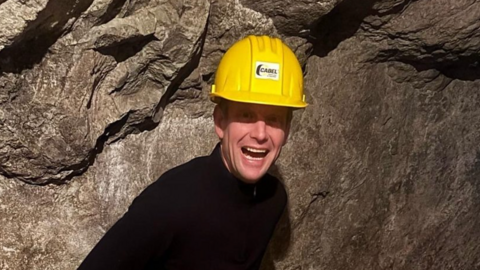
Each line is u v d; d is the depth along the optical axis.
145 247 1.46
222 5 2.00
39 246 1.98
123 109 1.96
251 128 1.49
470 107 2.89
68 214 2.02
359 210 2.71
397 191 2.80
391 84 2.67
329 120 2.52
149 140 2.15
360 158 2.64
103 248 1.46
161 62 1.95
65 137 1.83
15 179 1.94
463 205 3.00
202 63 2.12
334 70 2.49
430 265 3.00
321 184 2.55
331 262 2.69
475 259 3.14
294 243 2.55
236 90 1.55
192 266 1.56
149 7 1.84
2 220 1.93
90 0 1.66
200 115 2.24
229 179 1.51
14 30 1.51
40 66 1.73
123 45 1.84
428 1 2.29
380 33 2.42
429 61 2.57
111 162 2.08
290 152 2.44
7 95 1.72
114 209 2.10
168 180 1.51
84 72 1.77
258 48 1.57
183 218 1.47
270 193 1.63
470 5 2.28
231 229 1.54
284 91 1.57
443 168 2.90
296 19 2.11
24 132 1.80
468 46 2.43
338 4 2.13
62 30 1.68
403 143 2.76
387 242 2.85
